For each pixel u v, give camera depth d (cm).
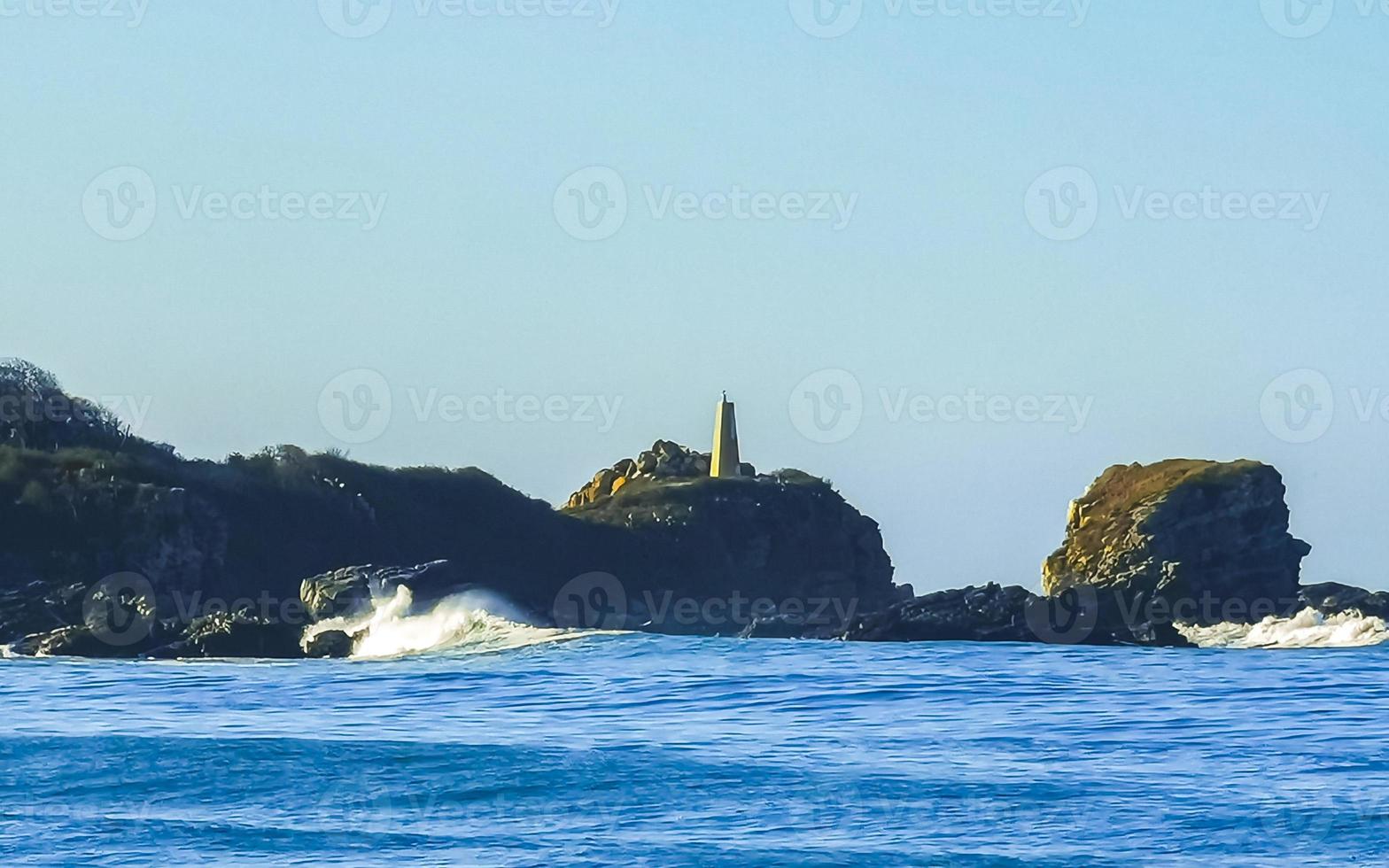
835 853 13038
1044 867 12662
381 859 12938
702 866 12712
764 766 16338
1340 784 15362
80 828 13850
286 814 14412
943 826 13788
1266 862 12800
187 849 13188
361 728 19312
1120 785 15338
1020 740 18238
